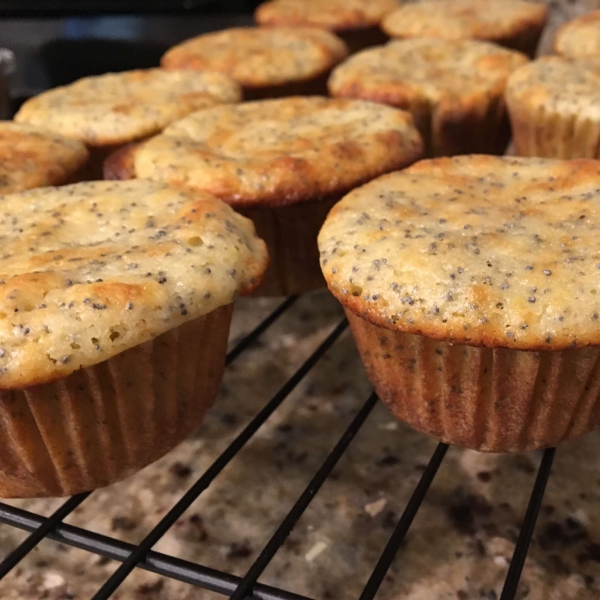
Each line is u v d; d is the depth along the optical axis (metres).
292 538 0.15
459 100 0.24
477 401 0.15
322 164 0.19
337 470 0.17
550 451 0.16
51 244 0.15
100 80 0.26
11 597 0.14
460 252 0.14
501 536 0.15
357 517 0.15
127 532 0.15
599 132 0.22
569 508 0.15
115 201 0.17
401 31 0.31
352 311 0.15
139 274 0.14
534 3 0.32
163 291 0.14
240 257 0.15
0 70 0.31
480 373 0.14
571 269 0.13
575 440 0.17
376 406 0.18
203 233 0.15
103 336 0.13
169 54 0.30
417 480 0.16
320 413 0.18
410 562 0.14
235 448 0.15
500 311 0.13
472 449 0.16
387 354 0.16
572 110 0.22
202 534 0.15
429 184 0.17
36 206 0.17
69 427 0.14
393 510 0.16
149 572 0.15
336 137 0.20
